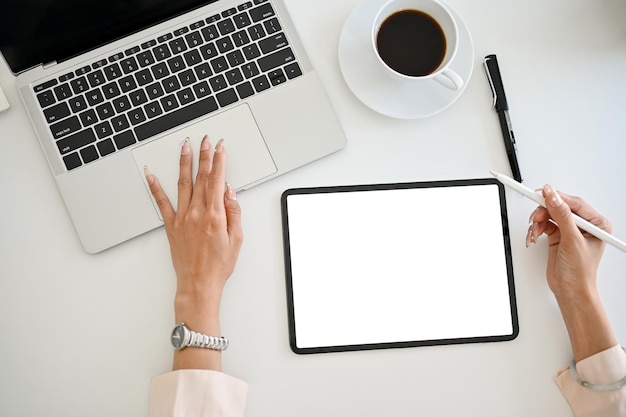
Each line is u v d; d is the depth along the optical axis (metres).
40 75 0.74
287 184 0.75
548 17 0.79
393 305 0.73
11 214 0.73
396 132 0.77
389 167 0.76
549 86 0.79
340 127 0.75
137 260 0.73
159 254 0.73
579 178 0.78
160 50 0.74
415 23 0.73
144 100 0.74
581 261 0.71
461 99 0.78
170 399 0.66
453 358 0.73
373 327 0.72
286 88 0.75
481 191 0.75
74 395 0.71
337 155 0.76
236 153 0.74
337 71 0.77
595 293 0.72
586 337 0.71
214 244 0.71
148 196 0.73
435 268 0.74
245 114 0.74
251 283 0.73
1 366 0.71
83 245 0.72
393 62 0.73
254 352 0.72
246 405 0.71
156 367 0.72
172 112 0.74
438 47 0.73
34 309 0.72
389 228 0.74
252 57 0.75
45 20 0.70
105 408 0.71
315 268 0.73
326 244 0.73
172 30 0.75
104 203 0.73
